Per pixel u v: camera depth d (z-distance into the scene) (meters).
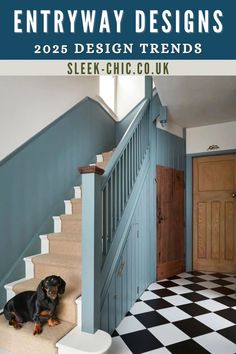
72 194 3.18
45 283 1.71
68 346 1.53
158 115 3.56
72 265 2.11
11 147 2.33
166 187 3.84
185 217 4.25
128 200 2.63
